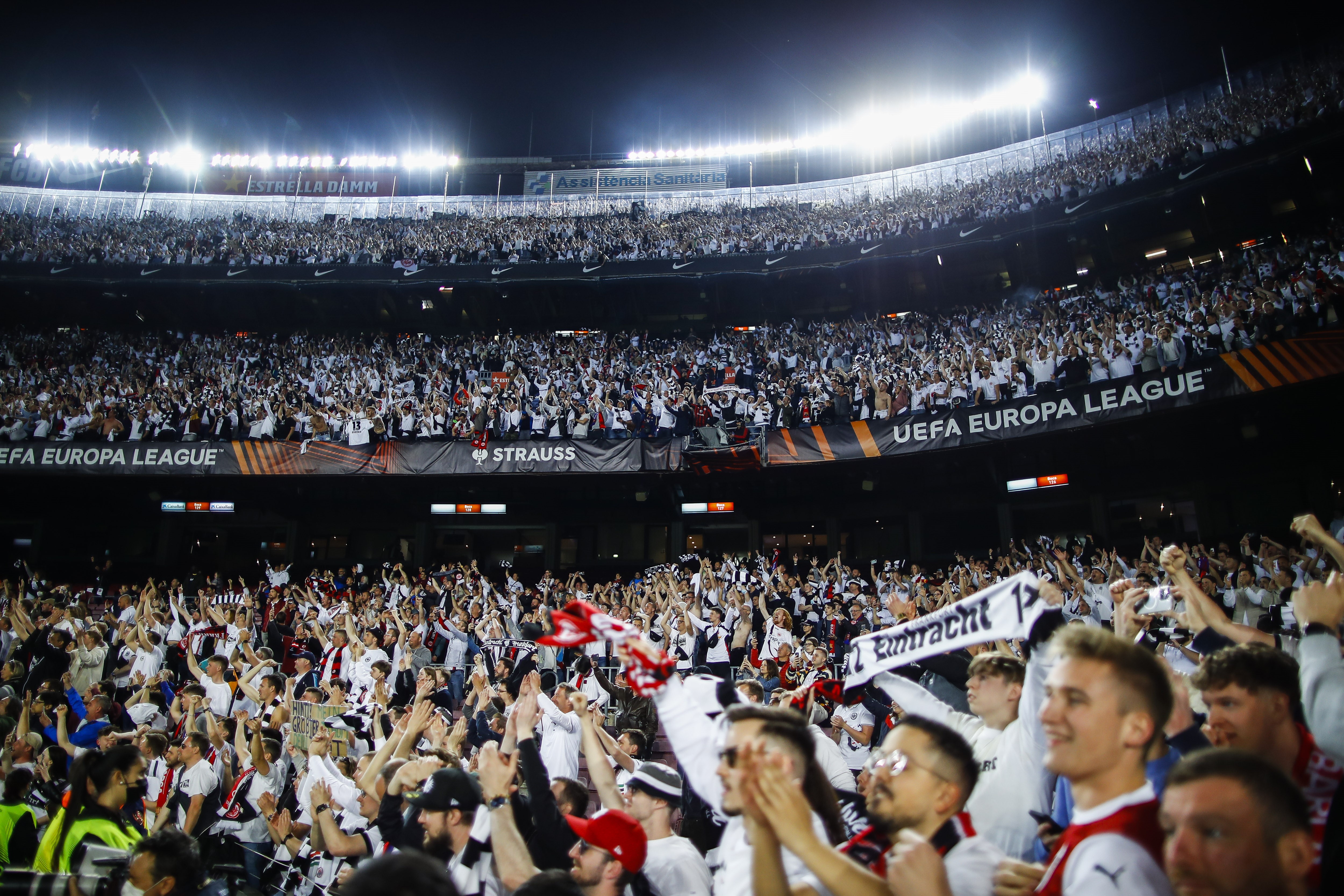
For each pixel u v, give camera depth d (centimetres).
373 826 601
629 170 4028
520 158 4128
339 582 2112
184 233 3481
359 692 1057
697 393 2514
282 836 646
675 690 284
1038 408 1961
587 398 2466
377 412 2392
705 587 1656
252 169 4144
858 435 2166
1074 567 1564
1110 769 217
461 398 2459
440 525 2762
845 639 1438
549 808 391
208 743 688
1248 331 1745
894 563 2019
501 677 933
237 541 2927
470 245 3203
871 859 261
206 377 2770
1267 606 1293
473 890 369
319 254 3198
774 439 2230
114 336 3209
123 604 1717
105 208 4003
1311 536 306
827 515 2591
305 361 2936
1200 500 2086
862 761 749
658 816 405
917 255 2747
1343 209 2312
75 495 2711
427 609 1770
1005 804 323
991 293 2852
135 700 1083
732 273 2914
